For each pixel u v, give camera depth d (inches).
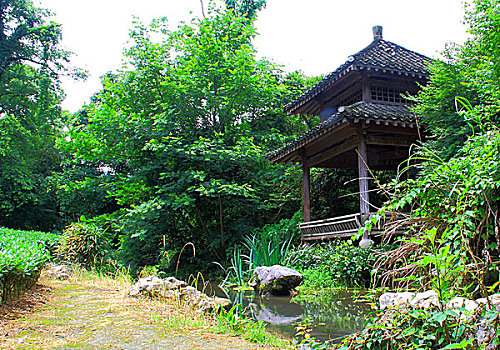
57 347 143.9
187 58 659.4
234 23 691.4
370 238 408.5
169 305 220.1
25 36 1021.2
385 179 618.8
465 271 129.0
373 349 123.2
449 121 347.3
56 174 933.8
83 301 233.9
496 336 97.7
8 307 199.9
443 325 109.9
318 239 501.0
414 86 531.2
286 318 250.4
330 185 677.3
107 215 610.2
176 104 592.7
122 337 159.0
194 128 613.3
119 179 666.8
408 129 447.8
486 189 141.3
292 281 356.5
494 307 103.9
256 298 345.4
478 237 147.6
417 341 113.7
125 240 591.5
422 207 155.9
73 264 426.6
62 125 1080.2
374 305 148.6
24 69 1076.5
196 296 228.8
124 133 600.1
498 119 260.2
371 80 511.5
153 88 633.0
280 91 714.2
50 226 1116.5
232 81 615.2
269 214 700.7
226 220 629.3
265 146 682.2
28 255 255.6
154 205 529.3
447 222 150.5
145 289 240.8
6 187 982.4
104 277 371.2
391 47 595.2
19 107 1023.0
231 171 610.5
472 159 154.0
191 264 601.6
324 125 445.4
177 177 558.6
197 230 637.3
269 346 163.9
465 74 345.4
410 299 126.5
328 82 527.5
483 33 343.0
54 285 300.4
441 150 327.0
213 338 165.0
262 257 474.0
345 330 210.8
